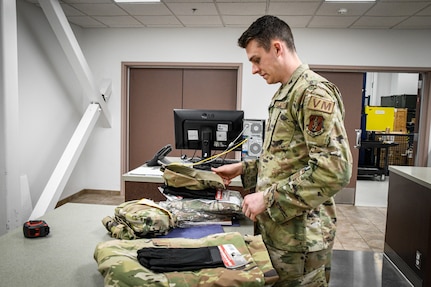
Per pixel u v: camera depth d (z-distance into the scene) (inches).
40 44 161.2
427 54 186.5
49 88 169.0
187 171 66.4
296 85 46.8
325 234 49.4
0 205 98.6
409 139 269.7
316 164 40.5
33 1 150.6
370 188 235.1
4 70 97.1
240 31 192.4
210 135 104.5
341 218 169.6
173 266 37.4
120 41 198.8
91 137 205.0
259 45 49.3
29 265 43.7
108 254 39.5
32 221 54.9
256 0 144.4
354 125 196.5
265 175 50.0
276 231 49.1
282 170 47.8
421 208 94.2
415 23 172.9
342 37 188.4
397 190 110.0
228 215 60.4
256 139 108.2
